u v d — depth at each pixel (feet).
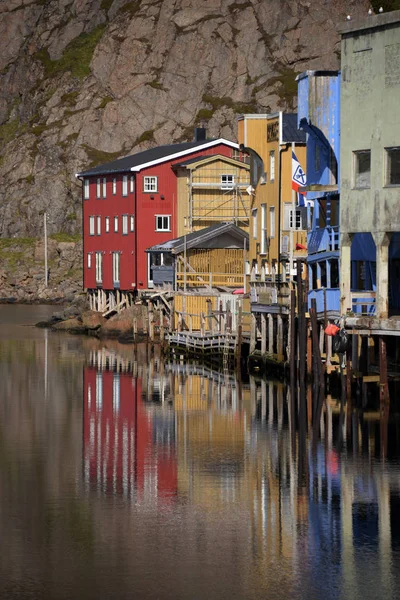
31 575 160.35
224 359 373.20
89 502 194.90
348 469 215.51
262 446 236.84
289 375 319.27
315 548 170.19
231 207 540.52
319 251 303.27
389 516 184.96
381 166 269.85
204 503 193.67
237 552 168.66
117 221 572.10
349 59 277.44
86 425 266.36
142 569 162.40
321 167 313.32
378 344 282.15
